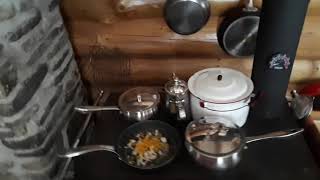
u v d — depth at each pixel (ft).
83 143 4.11
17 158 3.29
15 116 2.97
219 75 3.35
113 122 3.78
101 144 3.47
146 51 4.30
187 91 3.57
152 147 3.28
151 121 3.55
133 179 3.04
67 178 3.84
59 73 3.78
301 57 4.24
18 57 2.98
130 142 3.35
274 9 2.90
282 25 2.95
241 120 3.43
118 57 4.40
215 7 3.91
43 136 3.33
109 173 3.12
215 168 3.01
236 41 3.81
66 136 3.93
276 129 3.53
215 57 4.29
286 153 3.27
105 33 4.21
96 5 4.02
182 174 3.06
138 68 4.47
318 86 3.90
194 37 4.13
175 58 4.34
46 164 3.38
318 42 4.09
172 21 3.79
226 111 3.26
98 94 4.58
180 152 3.28
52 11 3.70
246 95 3.21
